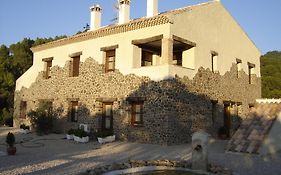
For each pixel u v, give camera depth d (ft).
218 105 60.54
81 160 34.30
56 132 67.26
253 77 75.82
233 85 66.64
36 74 75.77
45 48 73.87
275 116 38.78
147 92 50.78
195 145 28.89
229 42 66.54
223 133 59.62
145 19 51.78
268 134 37.27
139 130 51.26
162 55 49.47
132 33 54.49
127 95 53.93
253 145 36.76
